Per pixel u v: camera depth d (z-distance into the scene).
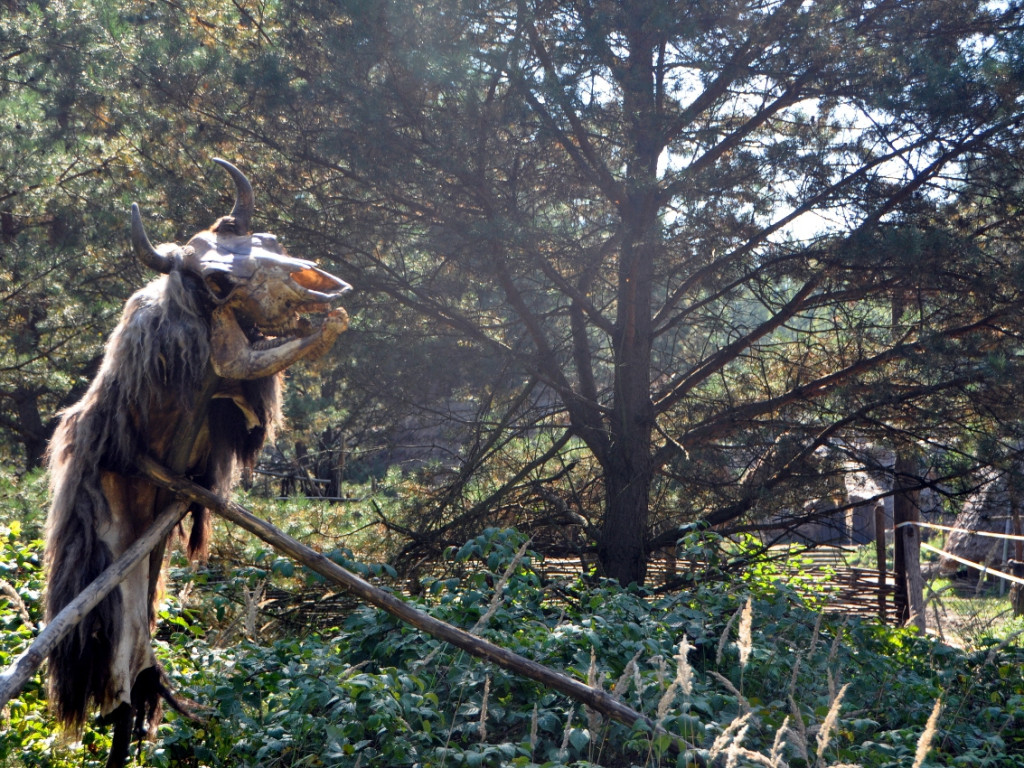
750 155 8.07
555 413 9.88
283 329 3.71
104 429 3.73
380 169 7.89
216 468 4.07
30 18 13.02
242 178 3.93
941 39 8.10
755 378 9.97
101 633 3.68
